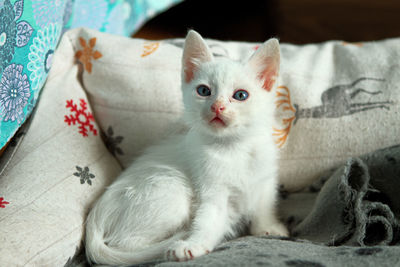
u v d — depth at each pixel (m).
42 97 0.53
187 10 1.17
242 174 0.49
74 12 0.61
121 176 0.51
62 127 0.52
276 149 0.53
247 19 1.12
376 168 0.48
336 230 0.47
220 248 0.45
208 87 0.48
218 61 0.50
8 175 0.48
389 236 0.44
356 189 0.47
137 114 0.55
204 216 0.48
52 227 0.46
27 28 0.49
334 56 0.57
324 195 0.49
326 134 0.54
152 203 0.48
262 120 0.49
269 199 0.51
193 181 0.49
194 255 0.44
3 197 0.47
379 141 0.53
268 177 0.51
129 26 0.73
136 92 0.55
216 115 0.47
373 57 0.55
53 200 0.48
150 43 0.58
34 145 0.50
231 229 0.51
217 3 1.19
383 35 0.99
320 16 1.11
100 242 0.47
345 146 0.54
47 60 0.52
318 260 0.41
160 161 0.51
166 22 1.11
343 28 1.04
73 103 0.54
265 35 1.04
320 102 0.54
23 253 0.44
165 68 0.56
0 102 0.46
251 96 0.48
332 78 0.55
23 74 0.49
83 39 0.57
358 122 0.53
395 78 0.53
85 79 0.56
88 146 0.53
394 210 0.47
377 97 0.53
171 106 0.55
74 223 0.48
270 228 0.50
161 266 0.42
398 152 0.48
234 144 0.49
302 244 0.44
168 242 0.46
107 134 0.56
